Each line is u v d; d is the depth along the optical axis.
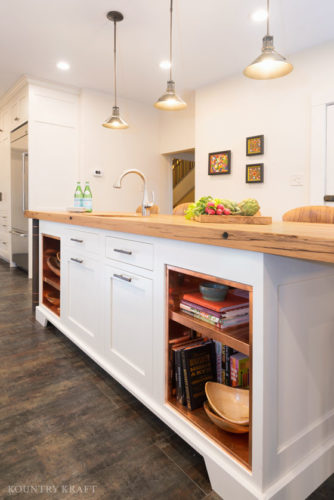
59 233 2.29
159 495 1.05
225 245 0.99
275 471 0.98
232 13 2.82
